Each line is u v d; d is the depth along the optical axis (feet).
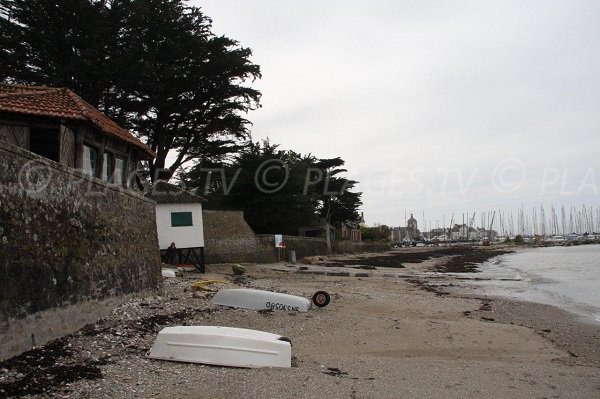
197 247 92.89
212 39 117.29
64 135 44.93
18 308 26.78
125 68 102.22
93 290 37.45
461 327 47.26
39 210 29.94
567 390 27.78
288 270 113.09
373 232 340.59
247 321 44.21
